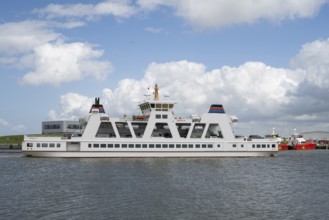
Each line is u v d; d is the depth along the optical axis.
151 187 53.47
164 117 97.62
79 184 55.84
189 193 49.28
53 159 92.38
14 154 125.88
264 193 50.31
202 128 107.12
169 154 97.44
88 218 36.84
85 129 94.00
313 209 41.12
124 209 40.31
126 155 95.06
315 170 81.81
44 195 47.44
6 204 42.41
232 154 102.31
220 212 39.44
